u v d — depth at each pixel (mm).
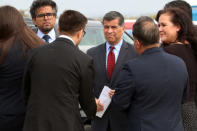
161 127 2732
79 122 2809
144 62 2822
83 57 2836
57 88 2721
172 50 3117
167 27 3189
